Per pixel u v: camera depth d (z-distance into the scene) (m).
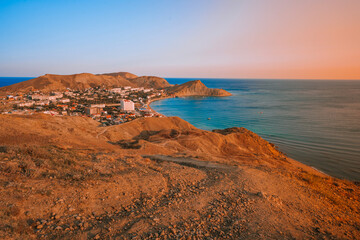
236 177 13.80
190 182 11.92
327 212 10.89
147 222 6.77
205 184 11.88
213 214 8.12
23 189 6.90
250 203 9.69
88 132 42.16
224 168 16.55
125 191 8.97
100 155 15.03
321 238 7.62
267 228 7.59
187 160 19.84
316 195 13.44
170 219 7.20
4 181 7.10
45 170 9.09
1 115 29.83
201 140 43.94
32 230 5.27
